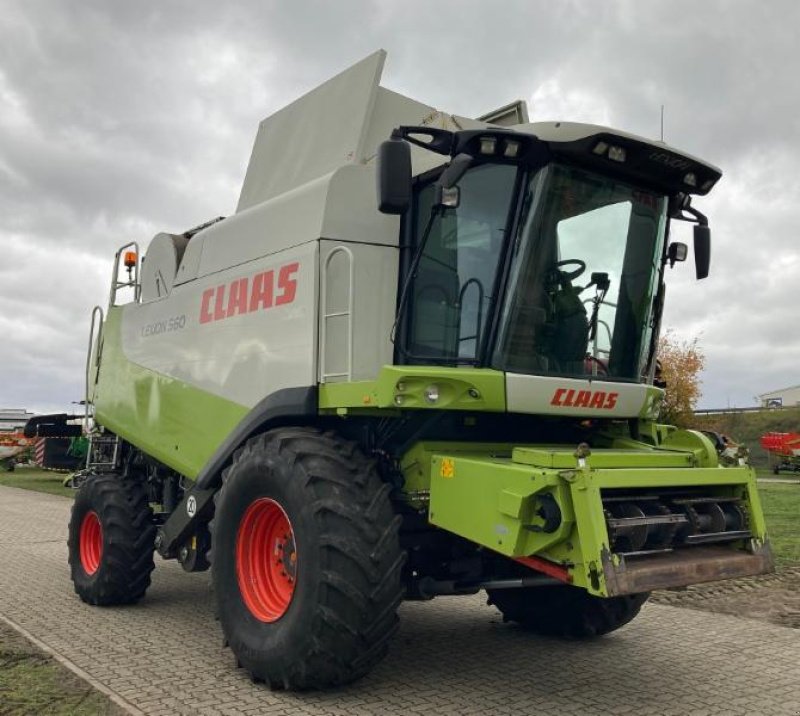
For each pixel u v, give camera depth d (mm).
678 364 22203
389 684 4461
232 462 5156
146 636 5547
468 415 4691
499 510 3820
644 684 4520
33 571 8258
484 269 4473
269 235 5293
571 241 4574
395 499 4562
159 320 6660
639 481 3865
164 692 4258
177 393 6172
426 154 4910
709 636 5660
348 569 3980
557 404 4492
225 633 4648
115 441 7477
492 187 4504
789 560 8906
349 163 5227
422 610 6543
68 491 19875
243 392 5324
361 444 4711
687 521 4133
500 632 5762
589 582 3545
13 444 28797
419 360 4648
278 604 4484
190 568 5863
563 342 4605
